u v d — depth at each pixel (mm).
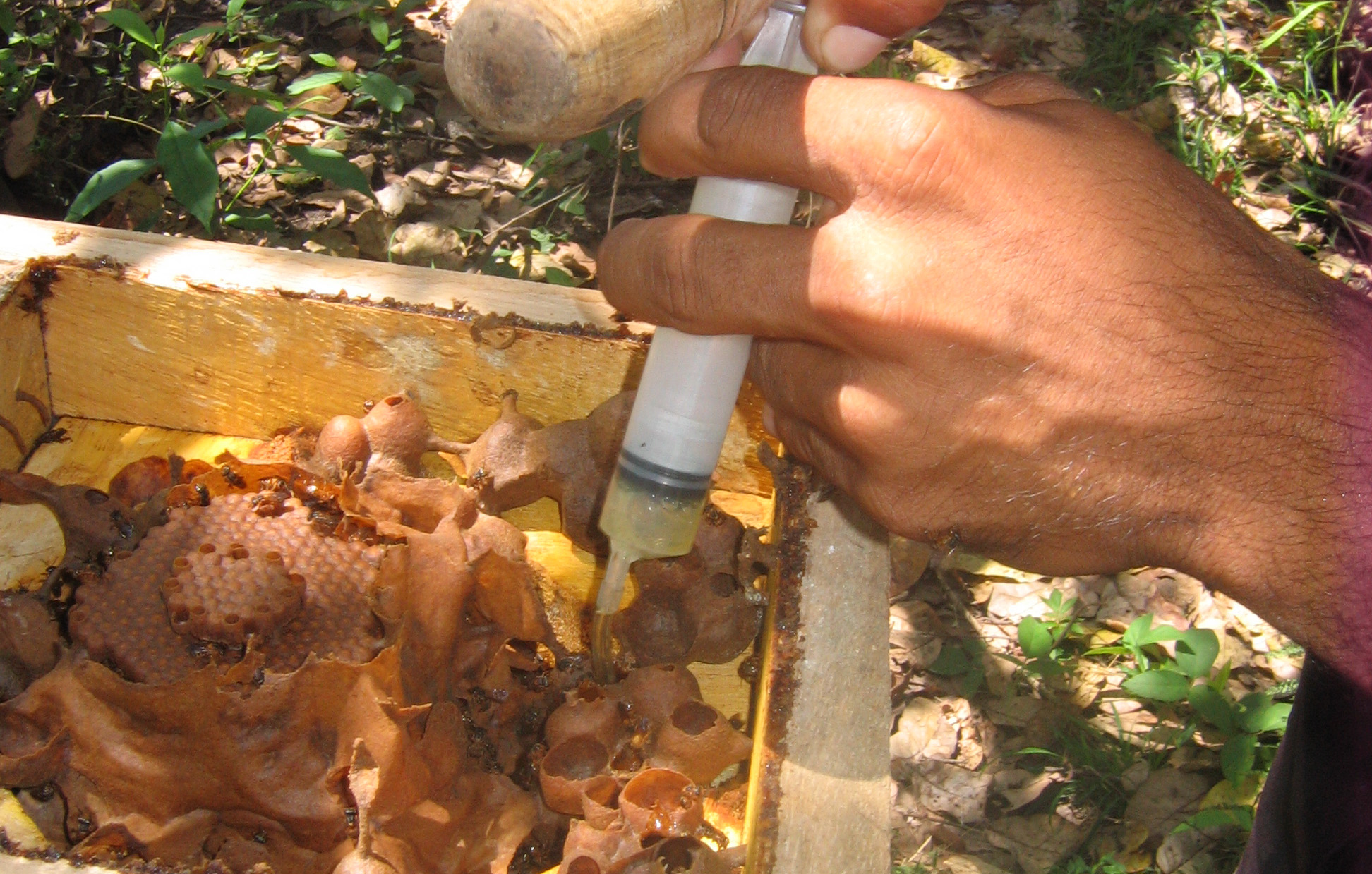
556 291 1343
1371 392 781
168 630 957
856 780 946
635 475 991
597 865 914
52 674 926
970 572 2297
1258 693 2014
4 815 883
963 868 1872
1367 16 3434
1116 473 820
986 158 766
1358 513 795
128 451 1389
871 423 842
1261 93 3365
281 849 945
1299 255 902
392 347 1326
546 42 643
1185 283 784
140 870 860
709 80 825
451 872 963
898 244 778
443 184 2904
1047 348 780
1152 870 1880
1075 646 2205
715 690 1229
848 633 1054
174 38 2877
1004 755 2023
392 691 916
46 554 1270
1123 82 3402
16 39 2904
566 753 1045
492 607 1087
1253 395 786
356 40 3225
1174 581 2281
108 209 2709
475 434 1391
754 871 893
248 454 1375
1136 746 2047
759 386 998
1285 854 1166
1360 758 984
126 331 1337
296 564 1010
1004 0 3674
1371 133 3182
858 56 857
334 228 2766
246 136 2451
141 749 905
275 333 1324
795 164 807
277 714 908
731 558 1207
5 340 1280
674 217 884
